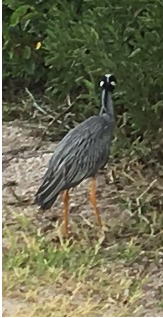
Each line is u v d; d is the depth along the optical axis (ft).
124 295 17.72
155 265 18.79
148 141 22.61
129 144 22.86
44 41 24.76
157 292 17.83
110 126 19.74
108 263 18.85
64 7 25.05
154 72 21.67
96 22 22.99
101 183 22.15
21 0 25.79
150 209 20.99
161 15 21.74
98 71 22.29
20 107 26.78
